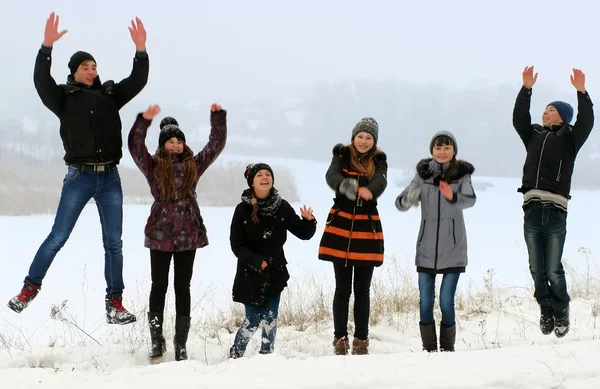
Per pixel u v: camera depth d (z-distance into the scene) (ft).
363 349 18.80
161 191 18.06
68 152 17.66
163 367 14.67
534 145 19.35
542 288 19.20
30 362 17.08
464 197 18.26
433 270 18.45
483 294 30.58
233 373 13.70
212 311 27.81
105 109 17.88
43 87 17.24
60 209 17.47
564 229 18.83
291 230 18.35
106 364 17.62
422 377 12.96
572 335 21.76
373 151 19.39
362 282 18.90
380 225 19.02
